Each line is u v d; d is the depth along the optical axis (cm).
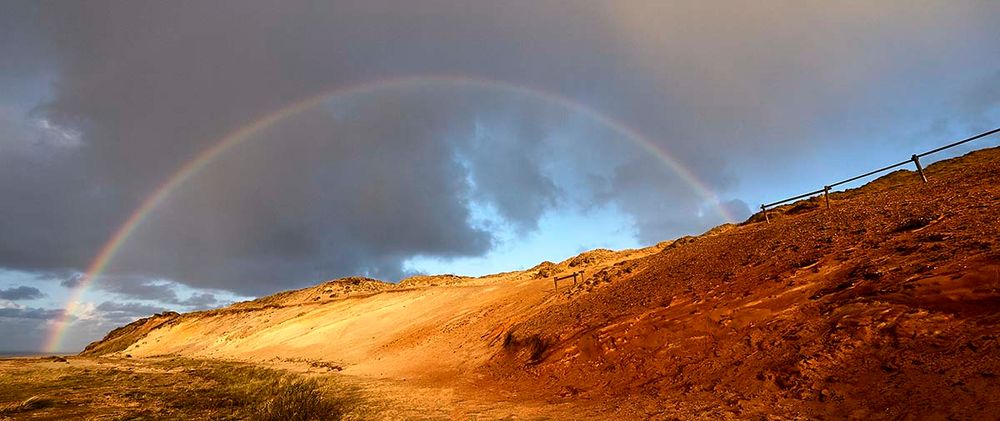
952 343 656
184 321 7875
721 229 2777
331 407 1223
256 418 1338
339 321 4522
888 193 1708
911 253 969
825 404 661
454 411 1054
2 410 1534
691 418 727
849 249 1155
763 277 1220
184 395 1842
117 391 1967
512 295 3142
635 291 1694
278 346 4275
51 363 3525
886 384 644
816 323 884
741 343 957
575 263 3800
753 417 680
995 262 762
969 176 1451
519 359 1603
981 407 518
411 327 3378
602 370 1161
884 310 797
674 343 1091
